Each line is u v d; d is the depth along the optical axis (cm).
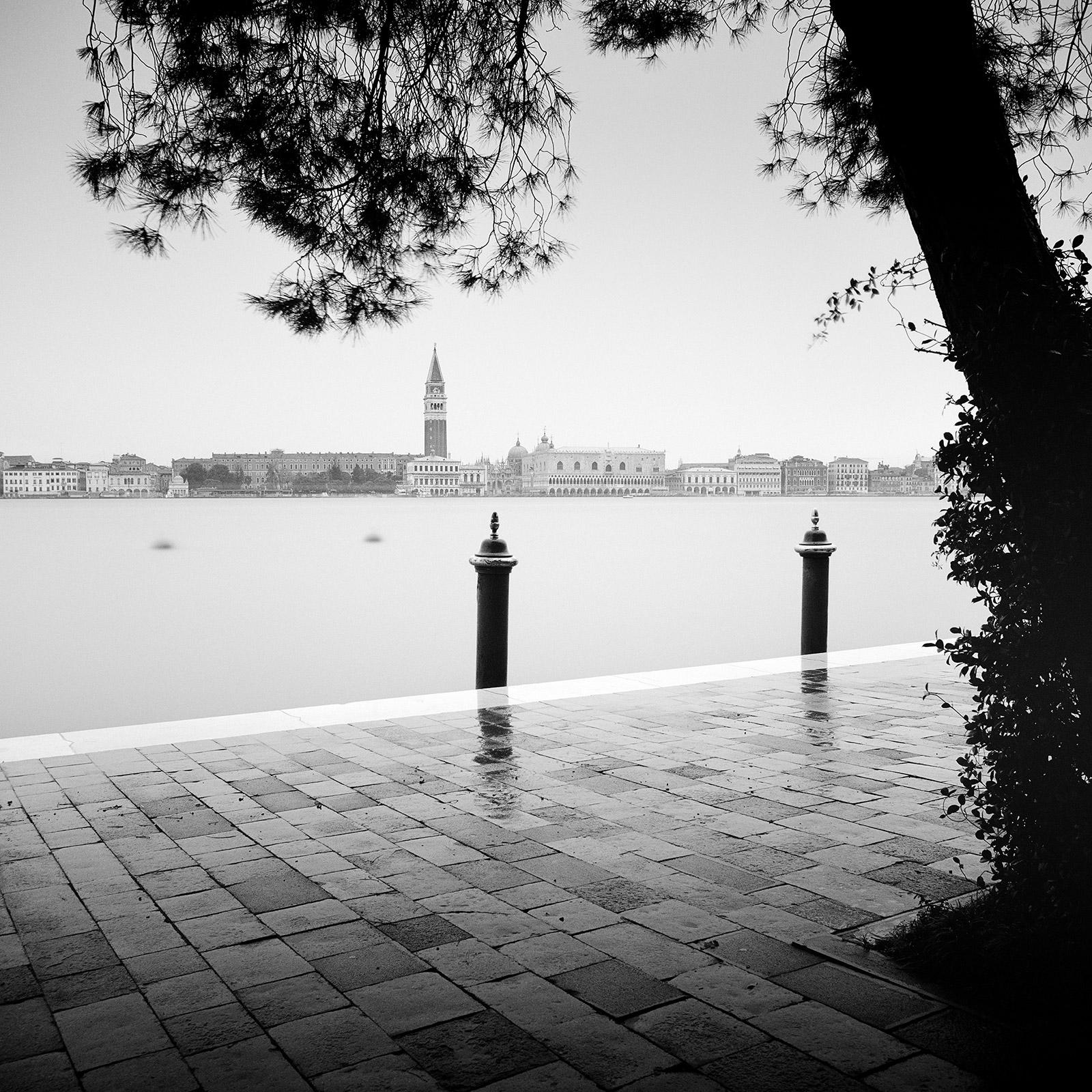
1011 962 285
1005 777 293
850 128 559
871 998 286
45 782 539
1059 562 272
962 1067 248
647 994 290
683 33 557
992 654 290
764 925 341
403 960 314
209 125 489
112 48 452
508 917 350
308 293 550
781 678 898
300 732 672
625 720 708
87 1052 259
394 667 1263
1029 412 277
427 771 561
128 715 956
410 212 577
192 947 325
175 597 2277
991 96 297
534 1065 250
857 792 514
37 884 384
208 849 425
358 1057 255
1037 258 296
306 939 331
